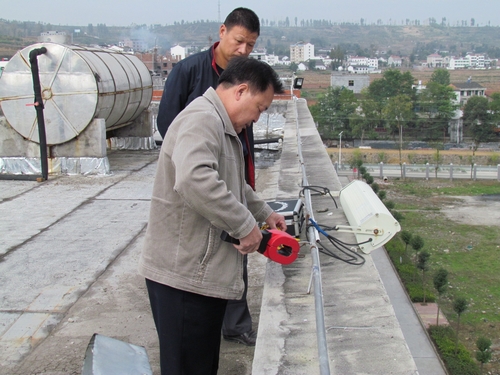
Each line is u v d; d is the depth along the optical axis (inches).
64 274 165.9
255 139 415.8
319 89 4227.4
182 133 75.7
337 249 130.4
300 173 223.5
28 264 173.2
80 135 293.1
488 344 383.2
